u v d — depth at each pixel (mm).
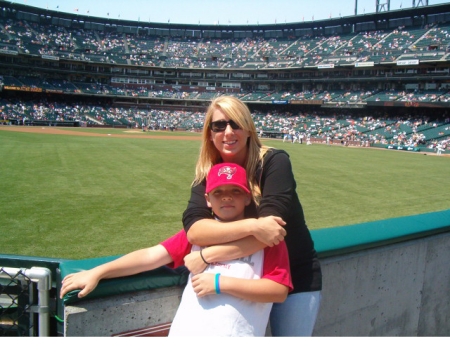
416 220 4516
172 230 10781
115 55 84812
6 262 2994
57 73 81375
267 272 2598
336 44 77750
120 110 83500
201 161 2988
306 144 57781
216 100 2836
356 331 3887
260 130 73500
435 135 54875
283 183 2705
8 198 13891
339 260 3650
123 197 14773
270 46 88000
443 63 59969
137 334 2760
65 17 87312
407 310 4289
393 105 61812
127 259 2654
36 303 2764
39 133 49688
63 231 10367
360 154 42000
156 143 43562
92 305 2596
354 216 13344
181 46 92250
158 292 2816
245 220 2561
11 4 79000
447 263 4609
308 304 2883
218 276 2475
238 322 2453
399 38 70125
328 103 70500
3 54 71688
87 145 36469
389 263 4031
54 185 16547
